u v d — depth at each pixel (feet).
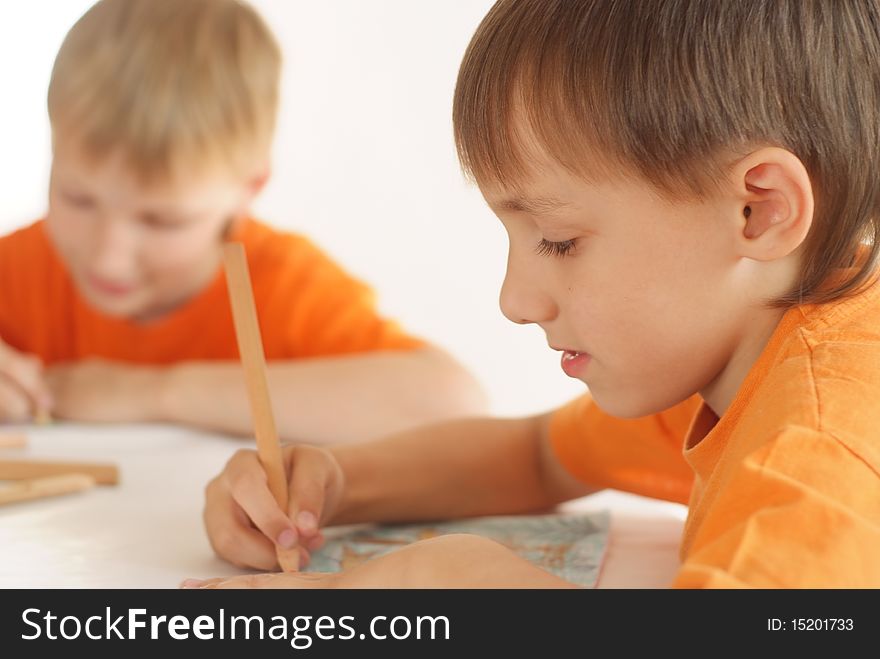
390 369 3.54
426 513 2.30
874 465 1.30
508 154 1.61
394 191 5.59
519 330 5.38
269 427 2.02
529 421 2.52
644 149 1.53
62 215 3.65
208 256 3.91
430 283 5.52
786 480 1.26
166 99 3.54
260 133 3.85
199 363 3.78
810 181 1.58
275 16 5.60
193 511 2.35
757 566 1.18
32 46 5.98
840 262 1.64
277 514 1.94
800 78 1.57
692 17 1.55
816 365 1.45
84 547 2.07
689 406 2.20
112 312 3.81
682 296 1.59
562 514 2.43
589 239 1.60
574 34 1.57
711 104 1.54
